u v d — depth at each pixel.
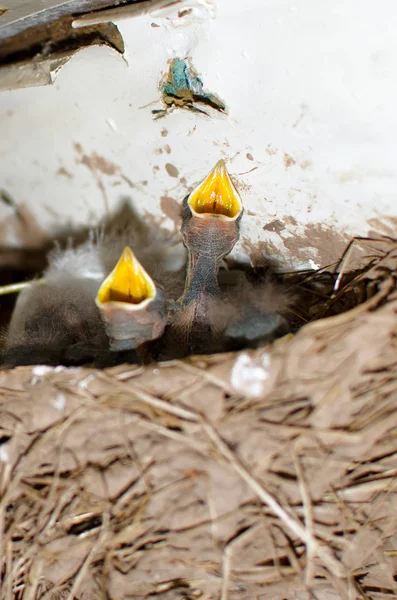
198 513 0.44
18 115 0.51
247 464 0.44
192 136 0.48
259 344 0.45
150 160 0.50
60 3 0.46
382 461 0.44
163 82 0.48
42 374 0.45
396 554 0.45
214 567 0.44
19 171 0.52
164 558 0.44
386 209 0.46
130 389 0.44
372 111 0.45
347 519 0.44
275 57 0.46
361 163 0.46
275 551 0.44
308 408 0.43
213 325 0.47
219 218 0.47
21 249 0.55
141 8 0.46
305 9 0.44
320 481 0.44
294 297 0.48
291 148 0.47
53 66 0.49
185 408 0.44
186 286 0.49
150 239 0.52
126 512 0.44
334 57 0.45
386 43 0.44
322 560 0.44
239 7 0.45
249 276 0.50
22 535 0.45
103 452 0.44
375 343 0.43
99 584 0.45
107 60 0.48
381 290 0.45
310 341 0.43
